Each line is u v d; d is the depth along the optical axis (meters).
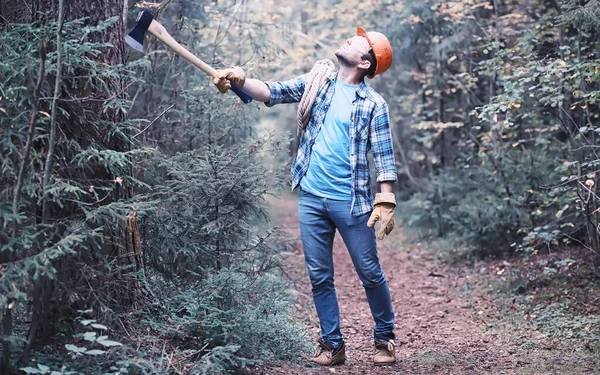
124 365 3.19
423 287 7.05
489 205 7.77
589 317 5.04
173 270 4.14
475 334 5.03
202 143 5.28
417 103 11.00
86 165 3.45
